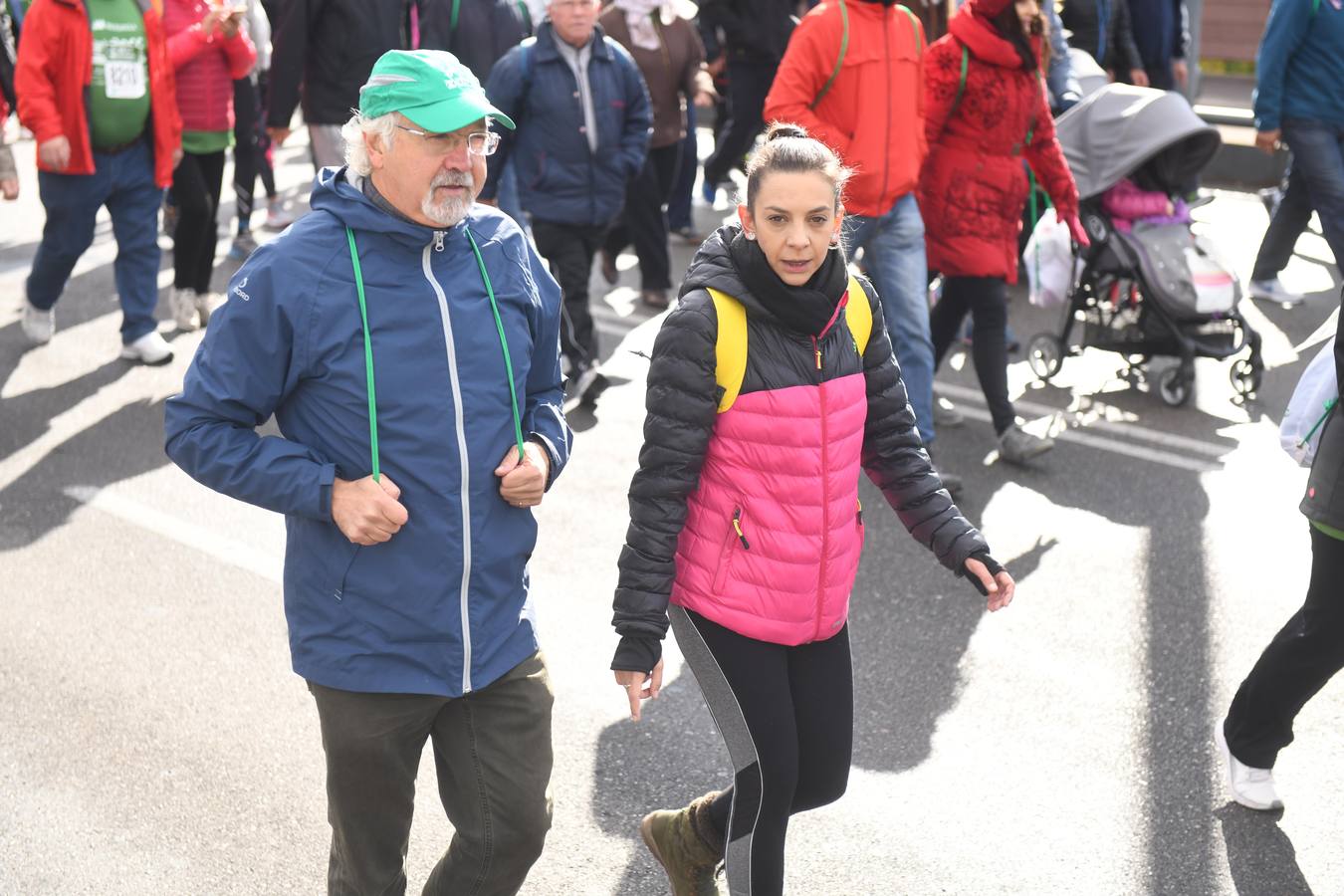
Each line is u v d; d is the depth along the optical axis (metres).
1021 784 3.97
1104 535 5.56
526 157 6.66
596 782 4.01
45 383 7.32
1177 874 3.59
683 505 2.91
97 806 3.90
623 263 9.70
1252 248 9.57
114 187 7.33
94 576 5.25
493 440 2.72
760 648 2.97
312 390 2.66
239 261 9.63
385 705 2.74
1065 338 7.17
